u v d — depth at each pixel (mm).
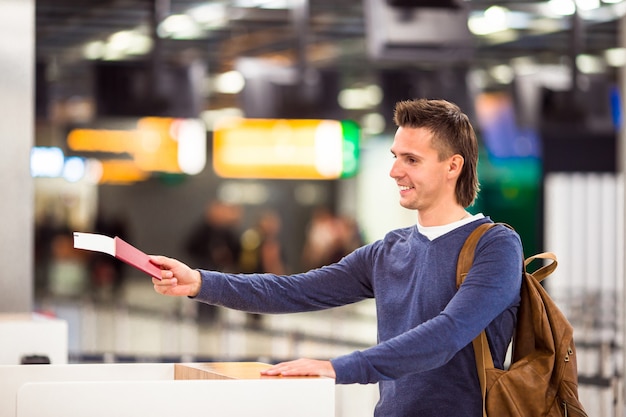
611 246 17203
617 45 15539
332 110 15617
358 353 2906
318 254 21344
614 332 9141
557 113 15602
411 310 3234
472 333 2986
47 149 26500
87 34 15352
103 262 22641
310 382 2824
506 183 22922
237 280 3375
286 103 15438
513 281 3105
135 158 26516
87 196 29656
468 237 3201
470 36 11336
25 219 6066
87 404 2654
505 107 22203
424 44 11273
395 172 3273
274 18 14148
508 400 3088
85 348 12750
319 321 13656
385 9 11273
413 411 3178
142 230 31781
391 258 3365
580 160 17547
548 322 3184
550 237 17469
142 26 14734
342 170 24516
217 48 16906
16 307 6039
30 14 6109
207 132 31281
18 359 4766
